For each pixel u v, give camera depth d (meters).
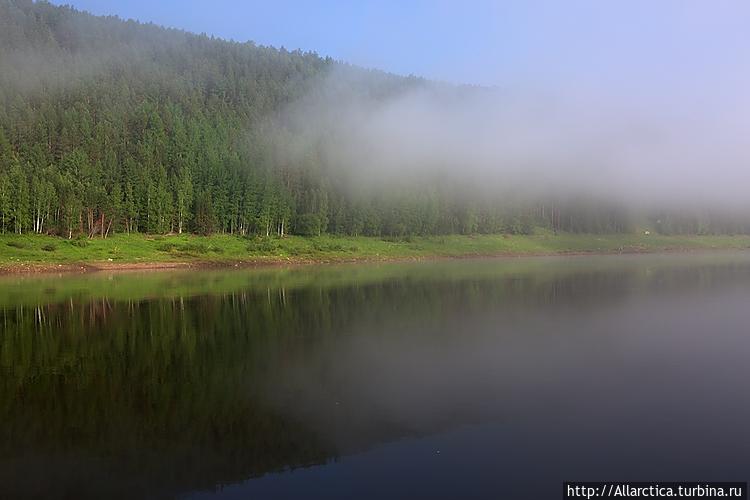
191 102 185.00
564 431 16.64
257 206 121.94
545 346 27.94
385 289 53.81
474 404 19.11
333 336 30.97
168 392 20.80
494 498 12.85
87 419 18.02
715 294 48.31
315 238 122.38
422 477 13.88
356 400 19.67
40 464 14.79
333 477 13.92
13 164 105.75
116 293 52.25
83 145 126.31
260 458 15.12
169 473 14.26
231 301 45.97
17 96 150.00
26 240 90.56
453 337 30.34
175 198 114.94
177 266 90.00
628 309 39.94
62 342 29.97
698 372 22.89
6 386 21.70
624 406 18.77
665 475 13.88
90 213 100.69
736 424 17.02
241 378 22.58
